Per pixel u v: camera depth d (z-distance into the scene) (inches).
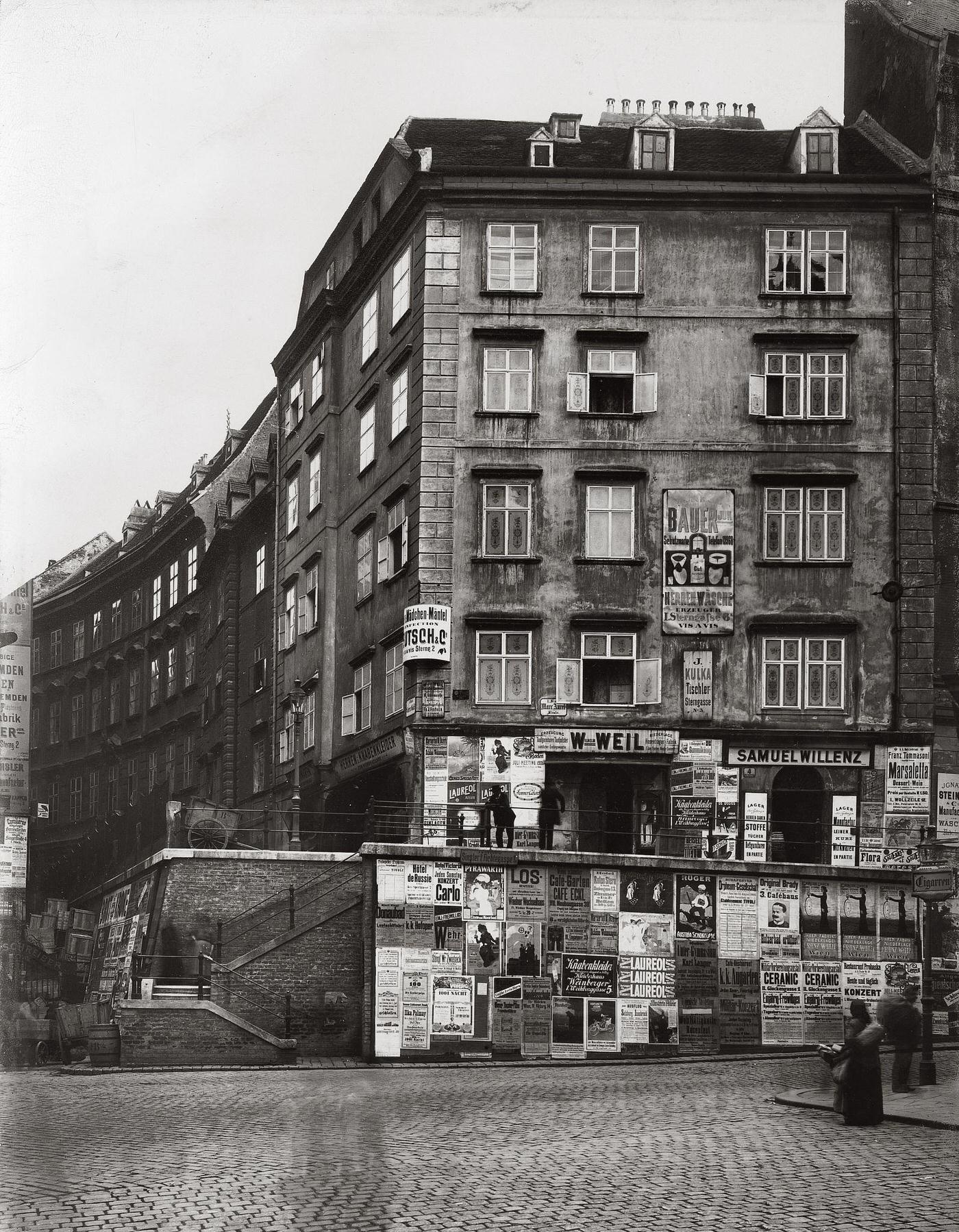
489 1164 693.3
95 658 2915.8
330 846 1782.7
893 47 1795.0
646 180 1652.3
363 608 1781.5
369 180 1868.8
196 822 1545.3
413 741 1578.5
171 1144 758.5
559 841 1567.4
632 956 1343.5
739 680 1583.4
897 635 1584.6
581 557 1603.1
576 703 1581.0
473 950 1322.6
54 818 2955.2
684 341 1635.1
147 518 3090.6
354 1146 749.3
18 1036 1387.8
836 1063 826.2
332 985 1352.1
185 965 1417.3
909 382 1624.0
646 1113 867.4
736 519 1608.0
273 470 2186.3
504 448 1625.2
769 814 1562.5
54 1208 604.4
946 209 1659.7
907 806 1557.6
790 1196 619.8
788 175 1647.4
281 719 2026.3
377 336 1798.7
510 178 1653.5
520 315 1644.9
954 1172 666.8
